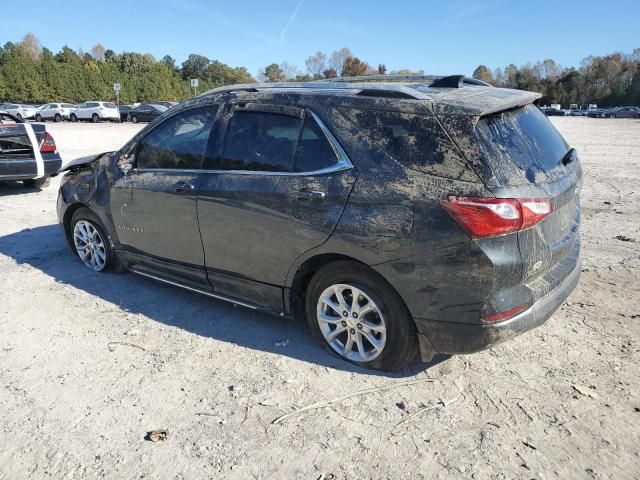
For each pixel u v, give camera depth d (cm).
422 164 306
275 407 316
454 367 355
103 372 355
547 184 312
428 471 265
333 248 334
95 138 2239
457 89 351
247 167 380
